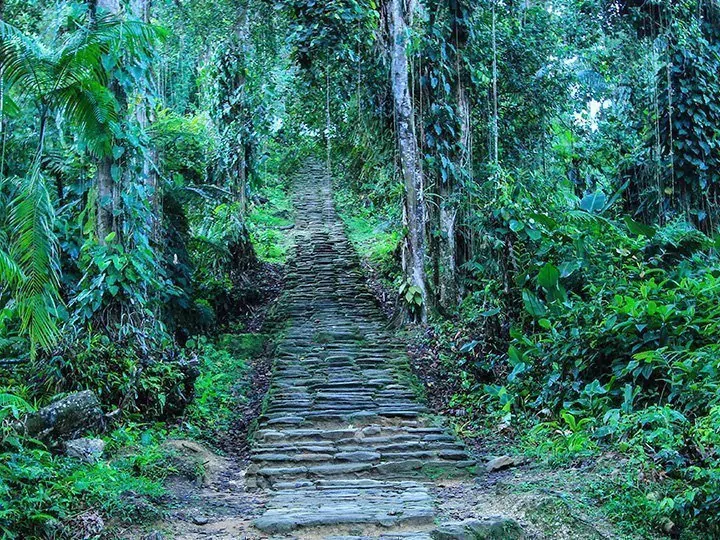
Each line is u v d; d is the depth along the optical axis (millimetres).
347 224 20047
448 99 12039
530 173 12906
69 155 8422
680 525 4594
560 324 7930
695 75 11930
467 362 9469
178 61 19406
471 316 10344
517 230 9094
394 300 13398
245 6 14812
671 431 5445
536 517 4777
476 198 11336
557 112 14617
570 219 9367
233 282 14523
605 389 6809
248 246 15617
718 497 4465
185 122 12953
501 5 13766
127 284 7754
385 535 4633
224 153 15727
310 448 7223
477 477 6531
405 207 11820
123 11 7680
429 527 4895
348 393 8805
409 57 11961
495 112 11578
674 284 8320
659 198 11875
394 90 11891
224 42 15703
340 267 15617
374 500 5664
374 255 16656
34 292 5457
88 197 8016
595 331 7297
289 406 8398
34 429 5711
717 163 12023
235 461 7277
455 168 11953
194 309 11234
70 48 5840
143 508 4906
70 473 5250
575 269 8617
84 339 7191
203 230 14906
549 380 7535
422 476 6695
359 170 16188
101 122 6309
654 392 6574
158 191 10453
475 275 10930
